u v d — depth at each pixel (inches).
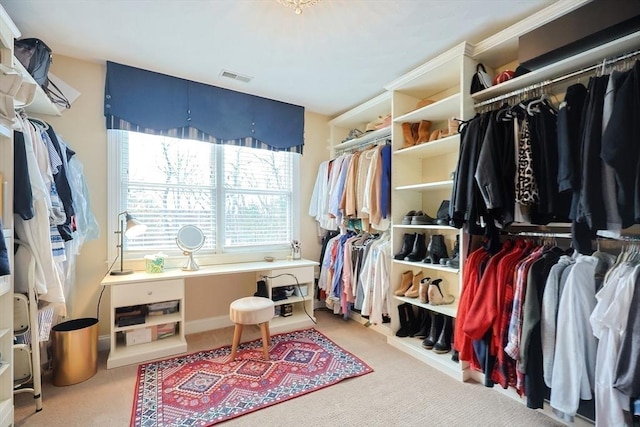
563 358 54.6
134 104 98.7
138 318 91.6
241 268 107.1
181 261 108.6
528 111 66.6
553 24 63.6
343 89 115.1
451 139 84.0
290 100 126.6
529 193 64.6
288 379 78.5
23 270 64.7
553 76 69.7
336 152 142.0
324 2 66.7
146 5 67.9
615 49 58.6
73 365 75.4
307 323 117.8
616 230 51.6
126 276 90.6
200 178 115.2
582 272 56.1
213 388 74.3
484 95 80.8
